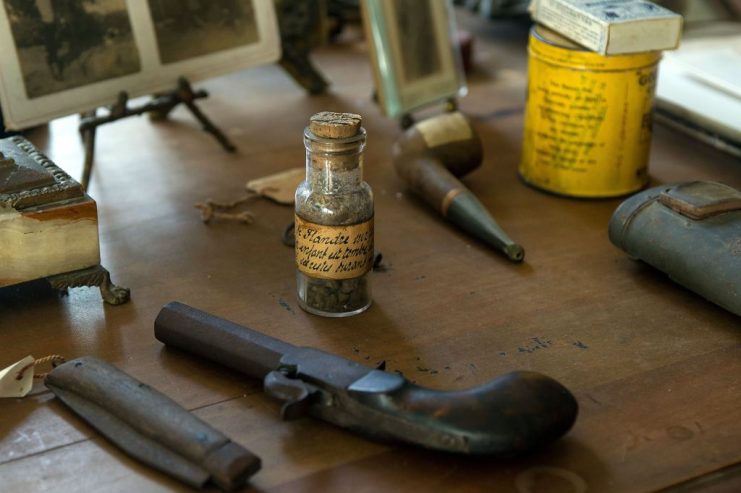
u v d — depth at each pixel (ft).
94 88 2.58
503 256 2.35
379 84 2.84
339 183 2.08
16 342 2.10
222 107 3.02
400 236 2.41
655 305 2.20
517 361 2.06
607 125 2.48
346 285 2.15
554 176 2.55
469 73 3.23
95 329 2.13
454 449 1.81
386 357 2.07
